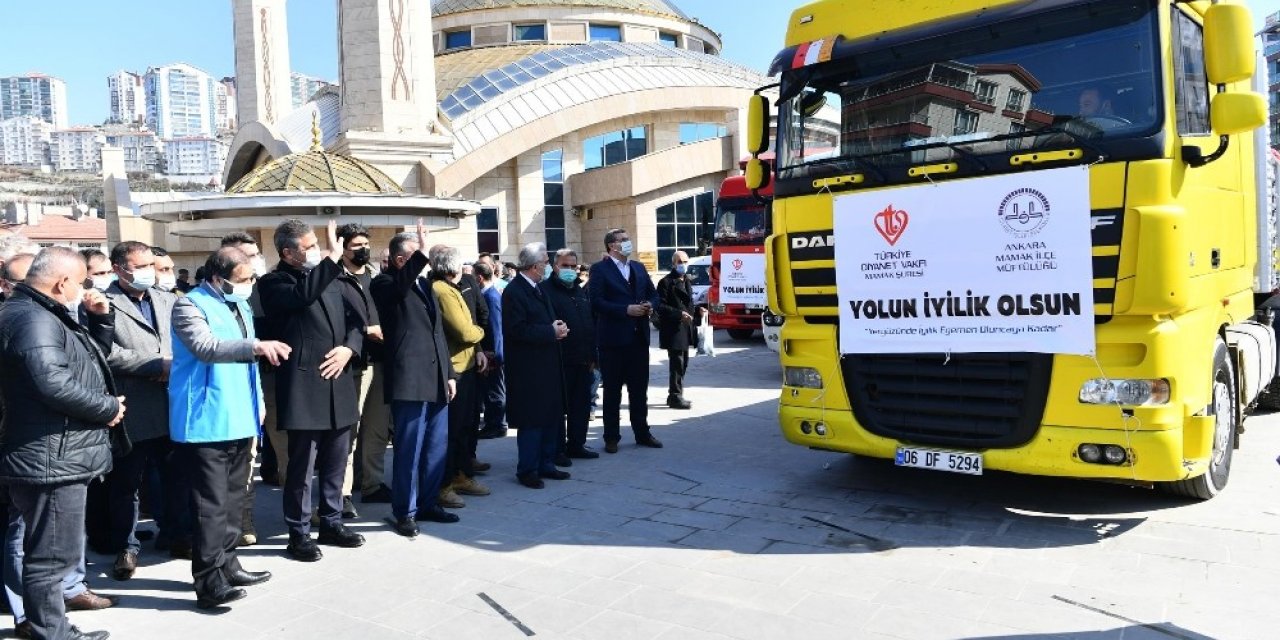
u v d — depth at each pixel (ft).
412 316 20.35
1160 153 16.70
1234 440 21.81
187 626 15.35
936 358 19.31
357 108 102.83
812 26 21.57
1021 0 18.69
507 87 125.70
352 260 20.53
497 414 32.78
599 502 22.74
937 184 19.03
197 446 16.03
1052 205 17.65
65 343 14.17
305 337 18.45
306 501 18.84
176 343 16.21
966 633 13.96
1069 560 17.16
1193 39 18.70
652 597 15.98
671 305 36.73
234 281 17.06
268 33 144.77
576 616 15.24
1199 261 18.07
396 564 18.33
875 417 20.44
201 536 16.05
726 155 120.78
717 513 21.35
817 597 15.67
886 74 20.10
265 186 68.80
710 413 35.70
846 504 21.75
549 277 27.22
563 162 122.62
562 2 156.56
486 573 17.63
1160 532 18.61
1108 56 17.39
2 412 14.03
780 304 21.81
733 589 16.22
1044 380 18.08
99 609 16.24
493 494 23.85
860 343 20.27
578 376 27.40
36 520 14.10
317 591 16.88
